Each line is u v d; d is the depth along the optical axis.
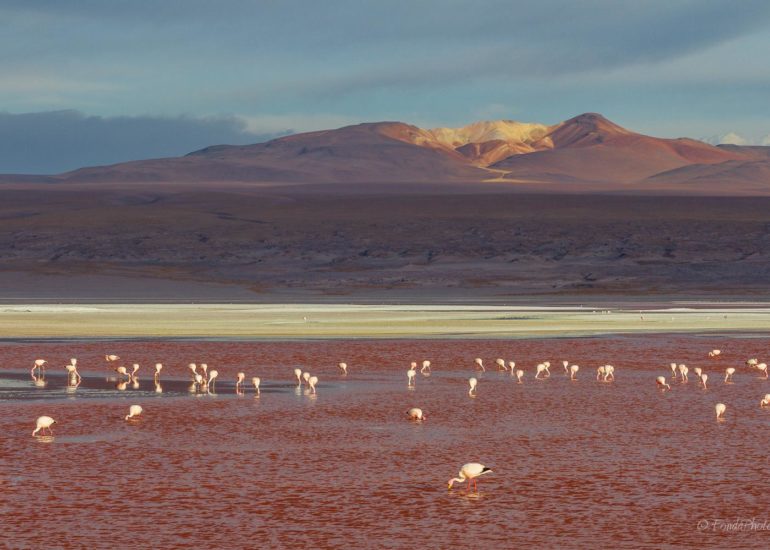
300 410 61.97
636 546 34.38
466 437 52.94
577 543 34.66
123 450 49.12
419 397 67.88
